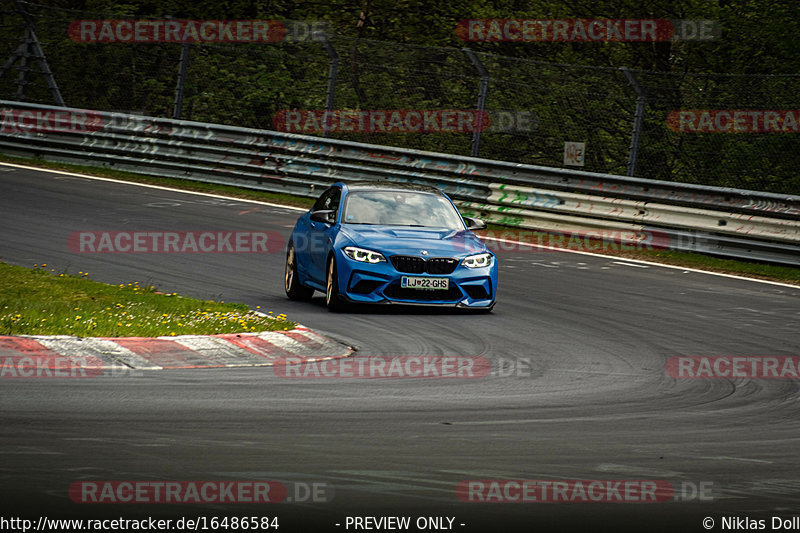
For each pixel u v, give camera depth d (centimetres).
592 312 4503
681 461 2253
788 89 8244
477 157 7606
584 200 6894
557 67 8938
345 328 3866
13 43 9775
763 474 2167
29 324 3278
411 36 10569
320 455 2158
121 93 9538
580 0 10494
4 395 2562
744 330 4222
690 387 3112
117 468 1992
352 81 8850
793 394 3073
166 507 1773
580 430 2509
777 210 6253
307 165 8056
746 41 10081
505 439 2381
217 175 8344
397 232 4409
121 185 8025
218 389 2781
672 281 5550
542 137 8556
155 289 4297
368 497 1878
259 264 5422
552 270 5734
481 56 8912
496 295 4847
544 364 3362
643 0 10256
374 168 7800
